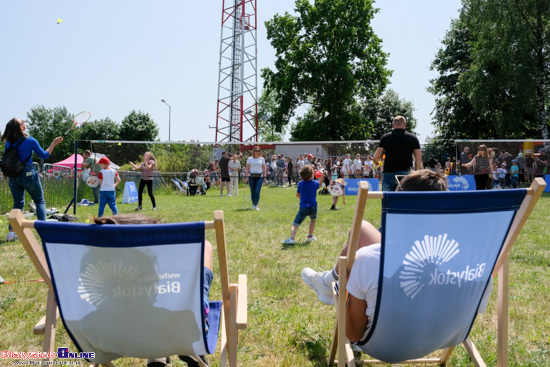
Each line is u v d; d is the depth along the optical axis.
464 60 40.12
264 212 11.70
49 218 9.96
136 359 2.96
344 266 2.25
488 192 1.99
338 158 19.20
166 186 19.16
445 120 41.28
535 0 27.66
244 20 43.50
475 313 2.33
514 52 28.28
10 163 6.79
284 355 3.07
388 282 2.10
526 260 5.83
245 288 2.39
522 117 29.70
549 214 10.80
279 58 40.81
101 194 9.95
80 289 2.01
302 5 39.53
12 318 3.70
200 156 19.34
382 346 2.26
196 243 1.91
